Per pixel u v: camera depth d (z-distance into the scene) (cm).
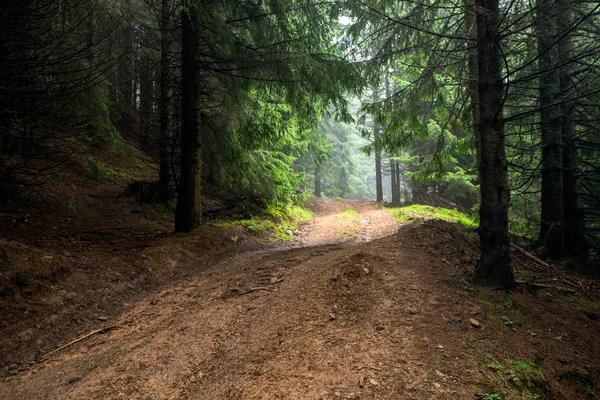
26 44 631
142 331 466
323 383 300
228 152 1090
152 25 1177
